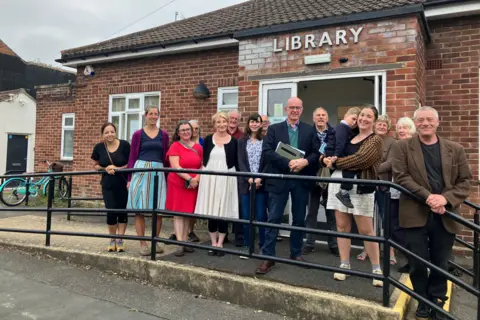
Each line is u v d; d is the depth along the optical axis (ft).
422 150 10.12
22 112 57.41
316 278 11.94
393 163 10.39
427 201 9.48
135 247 16.22
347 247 12.03
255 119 14.97
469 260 16.33
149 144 15.05
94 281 13.46
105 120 28.94
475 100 17.93
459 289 13.60
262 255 11.66
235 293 11.71
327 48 17.65
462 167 9.86
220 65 24.52
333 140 12.44
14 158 56.54
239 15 27.02
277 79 18.72
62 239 17.78
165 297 12.17
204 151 15.29
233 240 17.65
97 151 15.85
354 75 17.02
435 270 9.30
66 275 13.99
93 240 17.62
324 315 10.43
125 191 15.81
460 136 18.15
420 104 17.25
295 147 13.12
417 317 10.36
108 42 30.37
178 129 14.90
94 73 29.45
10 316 10.74
